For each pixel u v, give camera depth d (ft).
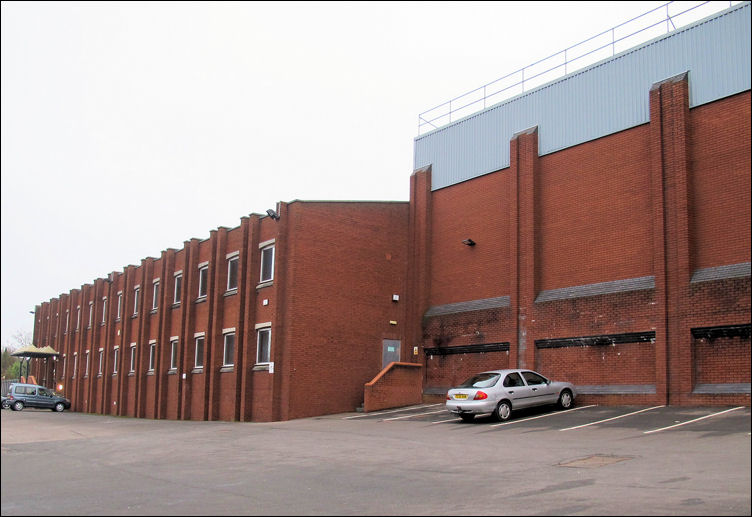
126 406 135.44
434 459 46.83
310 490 36.45
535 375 75.36
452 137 104.27
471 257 97.66
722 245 70.23
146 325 130.62
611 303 78.33
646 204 77.66
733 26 72.54
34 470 48.26
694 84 74.84
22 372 229.25
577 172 85.76
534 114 92.32
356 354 96.48
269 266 97.55
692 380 69.56
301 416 89.92
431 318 100.99
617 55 83.35
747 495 30.32
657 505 28.76
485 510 29.27
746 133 69.82
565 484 34.88
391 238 103.60
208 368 105.50
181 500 34.76
